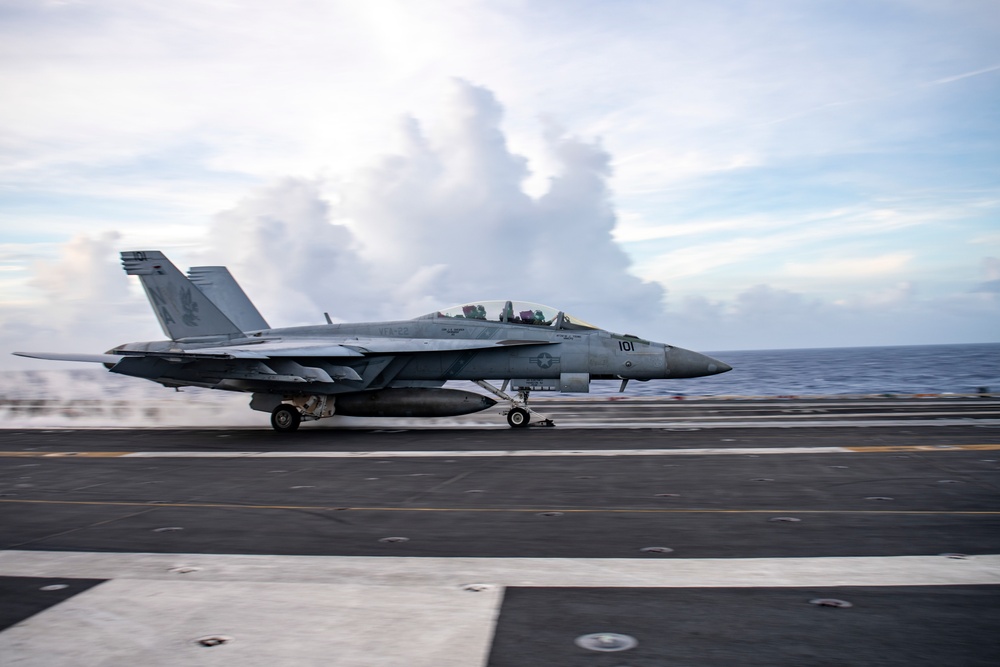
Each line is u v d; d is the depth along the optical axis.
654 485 9.91
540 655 4.12
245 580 5.64
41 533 7.39
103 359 18.95
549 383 19.73
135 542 6.95
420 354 19.86
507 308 20.25
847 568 5.76
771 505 8.41
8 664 4.11
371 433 18.48
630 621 4.63
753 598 5.04
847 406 25.31
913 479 10.01
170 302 21.97
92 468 12.50
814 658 4.04
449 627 4.57
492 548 6.56
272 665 4.05
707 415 22.52
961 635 4.35
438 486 10.10
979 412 21.70
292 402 19.45
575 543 6.71
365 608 4.95
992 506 8.18
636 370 19.33
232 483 10.62
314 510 8.50
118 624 4.71
